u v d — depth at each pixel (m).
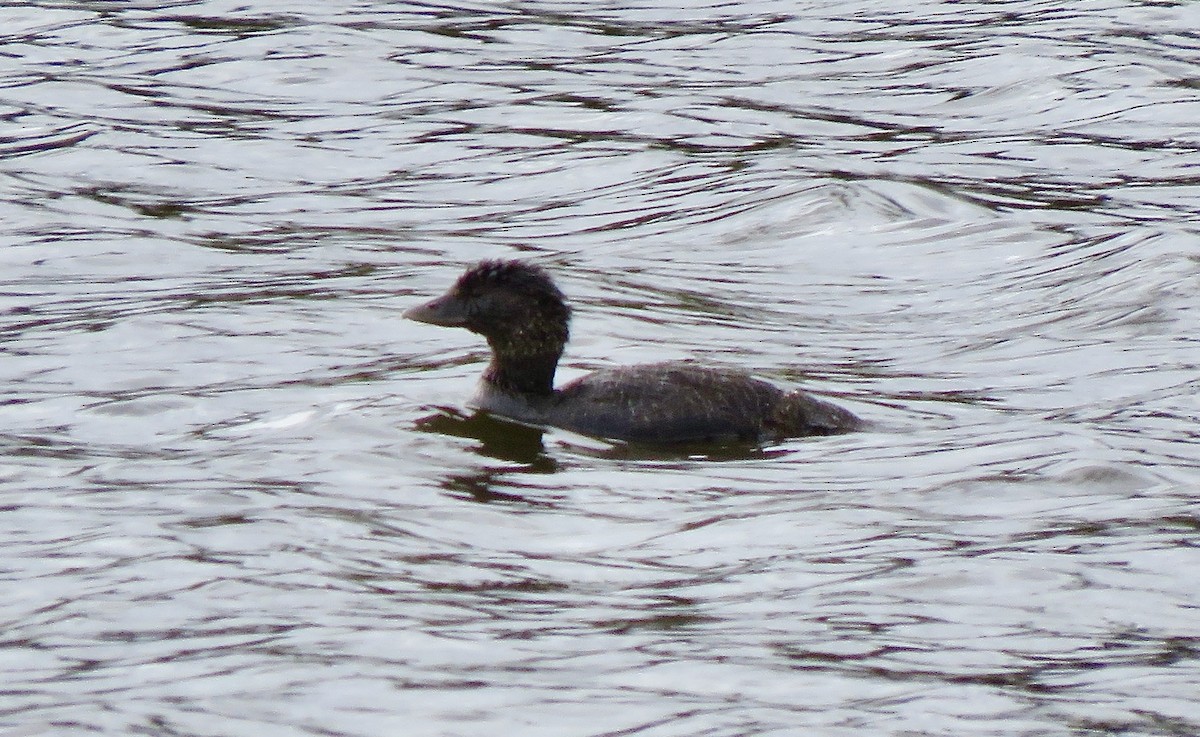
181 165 24.47
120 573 10.62
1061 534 11.54
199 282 19.22
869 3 34.19
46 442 13.55
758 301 18.94
